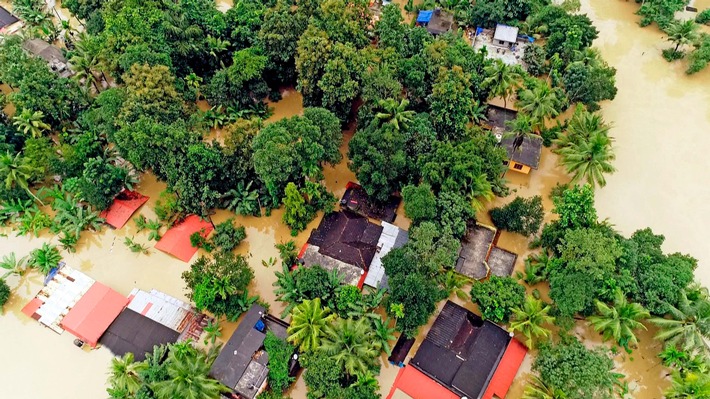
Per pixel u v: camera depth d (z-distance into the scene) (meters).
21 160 52.50
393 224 52.69
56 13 74.88
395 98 55.31
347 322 42.00
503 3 69.94
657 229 52.75
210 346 45.44
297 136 48.91
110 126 53.38
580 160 52.06
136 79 53.41
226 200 54.16
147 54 55.62
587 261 43.38
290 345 42.41
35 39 66.94
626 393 43.09
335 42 57.50
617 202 54.88
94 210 54.59
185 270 51.00
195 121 53.75
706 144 59.84
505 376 42.34
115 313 46.31
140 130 49.09
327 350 40.81
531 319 42.69
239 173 52.34
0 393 44.28
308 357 40.88
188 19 63.44
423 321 42.47
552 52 65.75
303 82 55.72
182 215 53.16
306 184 51.25
